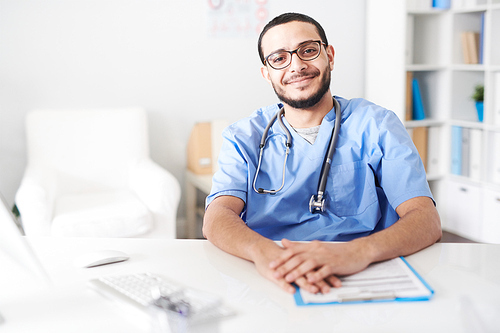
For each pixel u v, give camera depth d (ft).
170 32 10.34
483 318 2.65
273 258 3.31
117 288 3.05
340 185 4.72
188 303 2.68
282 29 4.63
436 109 11.16
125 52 10.11
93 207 8.04
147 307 2.78
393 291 2.92
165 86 10.47
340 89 11.86
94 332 2.57
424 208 4.09
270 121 5.03
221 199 4.68
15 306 2.90
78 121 9.30
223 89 10.90
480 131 10.11
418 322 2.61
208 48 10.64
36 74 9.66
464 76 10.81
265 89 11.23
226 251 3.74
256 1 10.82
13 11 9.37
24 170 9.82
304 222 4.73
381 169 4.67
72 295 3.02
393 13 10.79
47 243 4.00
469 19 10.65
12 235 3.05
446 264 3.42
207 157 10.23
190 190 10.51
